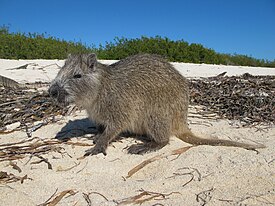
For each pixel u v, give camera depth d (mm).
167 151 623
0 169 551
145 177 536
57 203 458
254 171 532
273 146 635
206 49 2701
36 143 645
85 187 499
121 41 2656
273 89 1061
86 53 652
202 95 980
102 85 650
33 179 521
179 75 701
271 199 461
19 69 1684
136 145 643
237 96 942
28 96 975
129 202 456
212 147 624
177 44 2648
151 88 658
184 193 479
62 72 629
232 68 2031
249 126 765
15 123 755
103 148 620
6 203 458
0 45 2344
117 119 651
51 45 2473
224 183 504
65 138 672
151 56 699
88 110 673
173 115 673
